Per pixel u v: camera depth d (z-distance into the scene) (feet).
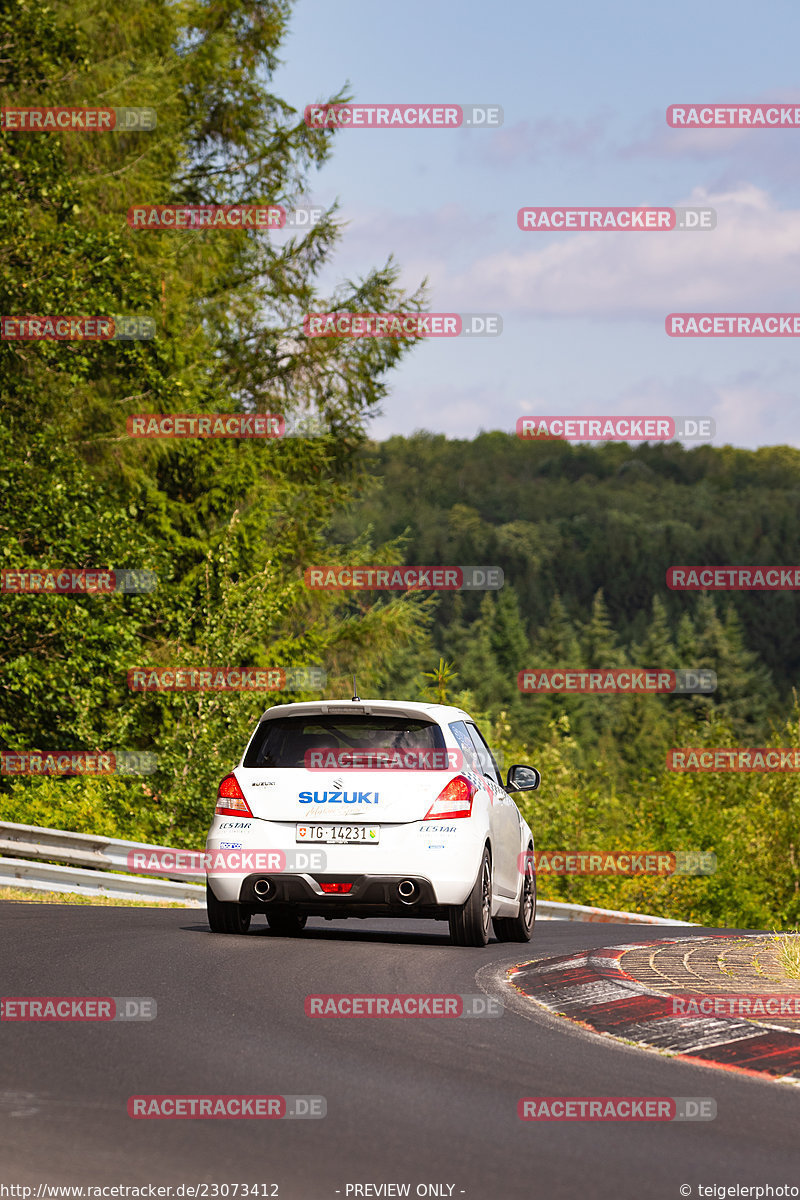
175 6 380.99
